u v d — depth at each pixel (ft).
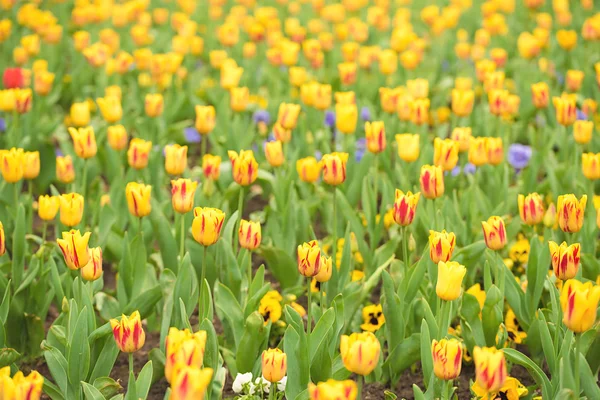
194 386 8.31
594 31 28.60
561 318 12.85
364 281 15.69
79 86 29.55
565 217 12.87
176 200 13.38
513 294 14.35
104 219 16.63
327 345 12.11
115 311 14.80
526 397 13.08
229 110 24.14
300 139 22.30
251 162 14.69
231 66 22.91
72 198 13.44
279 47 29.58
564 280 11.88
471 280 15.96
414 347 13.23
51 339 13.14
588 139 18.21
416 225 17.65
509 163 22.45
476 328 13.48
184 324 12.19
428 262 14.90
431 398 11.84
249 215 21.42
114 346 12.83
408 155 16.46
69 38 36.63
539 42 29.30
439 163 15.53
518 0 39.83
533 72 27.68
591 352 13.05
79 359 12.21
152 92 26.91
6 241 17.26
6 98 20.26
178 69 28.96
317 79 29.71
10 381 9.06
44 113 25.38
